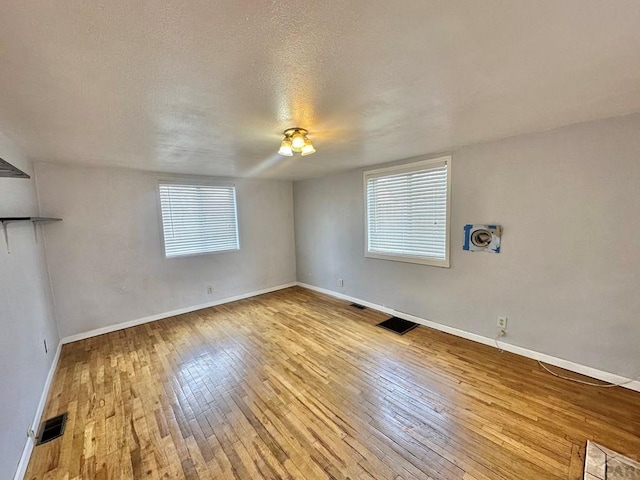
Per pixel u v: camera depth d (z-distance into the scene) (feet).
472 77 4.72
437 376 8.08
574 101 5.90
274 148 9.16
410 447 5.67
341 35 3.49
